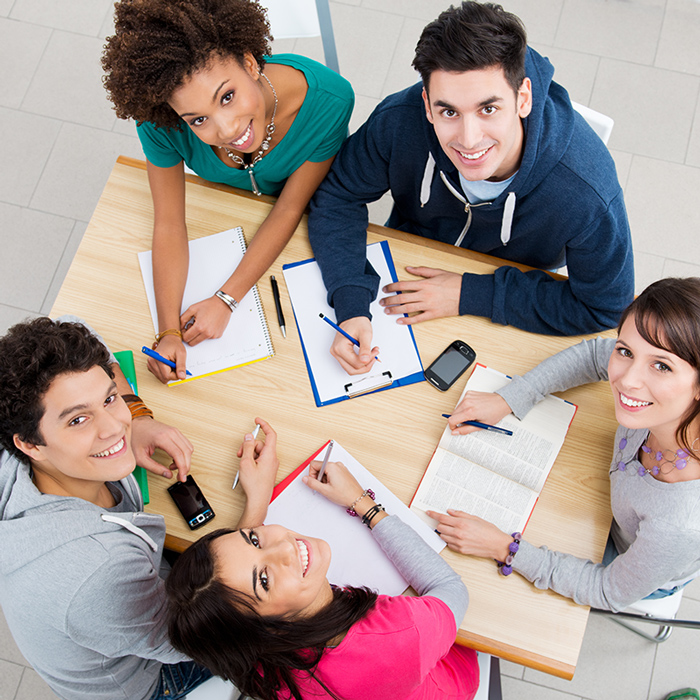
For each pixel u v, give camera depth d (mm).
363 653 1091
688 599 1979
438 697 1245
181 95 1186
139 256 1503
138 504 1286
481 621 1232
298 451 1357
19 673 1935
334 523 1294
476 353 1441
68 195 2471
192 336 1433
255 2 1281
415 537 1244
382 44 2602
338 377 1415
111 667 1213
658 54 2559
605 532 1301
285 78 1404
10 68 2611
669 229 2377
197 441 1367
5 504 1074
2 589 1078
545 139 1254
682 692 1884
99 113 2559
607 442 1360
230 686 1390
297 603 1063
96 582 1058
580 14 2604
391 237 1549
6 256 2402
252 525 1254
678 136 2473
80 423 1023
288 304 1489
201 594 1031
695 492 1152
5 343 968
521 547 1236
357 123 2518
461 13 1077
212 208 1557
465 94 1109
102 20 2662
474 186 1393
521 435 1350
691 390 1060
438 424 1380
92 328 1414
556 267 1692
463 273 1494
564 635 1223
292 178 1559
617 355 1146
